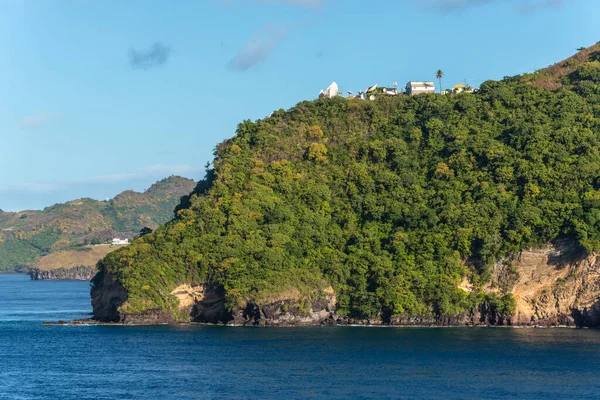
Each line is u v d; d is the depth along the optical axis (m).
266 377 148.50
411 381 143.75
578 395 133.75
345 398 132.88
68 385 146.38
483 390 137.00
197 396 136.00
